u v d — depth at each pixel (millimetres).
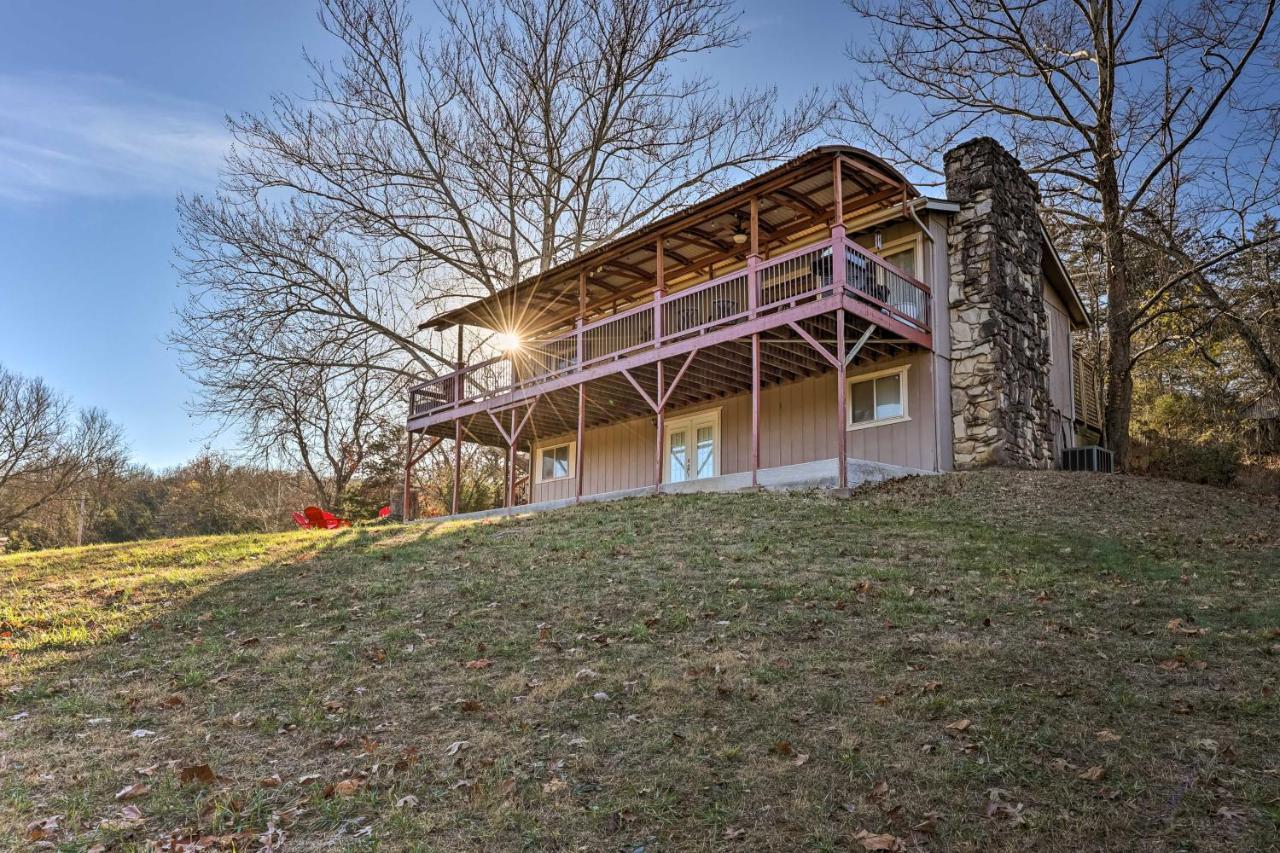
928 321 15773
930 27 22547
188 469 46594
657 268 16625
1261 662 5676
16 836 4086
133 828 4141
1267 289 18000
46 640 7555
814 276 14188
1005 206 16750
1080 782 4168
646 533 10906
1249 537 10219
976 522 10859
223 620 8086
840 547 9469
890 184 15703
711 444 19094
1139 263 22078
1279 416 22094
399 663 6453
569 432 23047
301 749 5031
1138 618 6781
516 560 9883
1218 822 3773
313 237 25531
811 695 5359
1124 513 11633
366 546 11703
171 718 5625
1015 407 15875
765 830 3889
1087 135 21141
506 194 27328
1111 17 20281
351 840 3965
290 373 25688
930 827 3830
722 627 6844
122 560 11625
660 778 4410
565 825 4016
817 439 17000
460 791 4383
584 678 5848
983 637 6348
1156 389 26047
